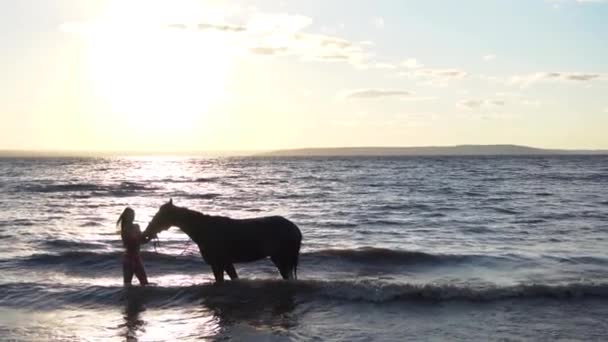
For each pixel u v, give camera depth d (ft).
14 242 58.90
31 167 391.86
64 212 93.56
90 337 27.86
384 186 168.76
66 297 35.22
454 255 50.14
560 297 34.37
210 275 43.50
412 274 44.11
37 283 38.42
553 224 75.15
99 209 99.60
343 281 36.29
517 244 58.90
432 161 594.24
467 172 291.17
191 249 54.03
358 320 30.35
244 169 364.99
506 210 92.99
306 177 238.89
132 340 27.35
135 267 38.01
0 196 130.41
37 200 119.24
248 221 37.73
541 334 28.02
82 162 588.91
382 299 33.76
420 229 70.95
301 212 92.27
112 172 301.22
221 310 32.48
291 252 37.68
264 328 29.17
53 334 28.37
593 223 76.02
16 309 33.19
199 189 157.38
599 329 28.84
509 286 35.47
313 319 30.60
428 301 33.65
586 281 37.63
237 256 37.35
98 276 43.70
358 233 67.51
